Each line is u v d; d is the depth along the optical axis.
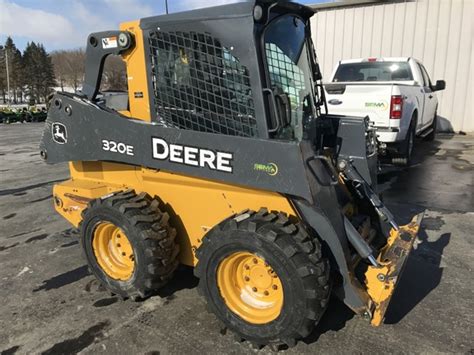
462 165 8.73
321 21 14.73
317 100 3.84
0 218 5.67
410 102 7.73
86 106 3.41
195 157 2.94
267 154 2.65
